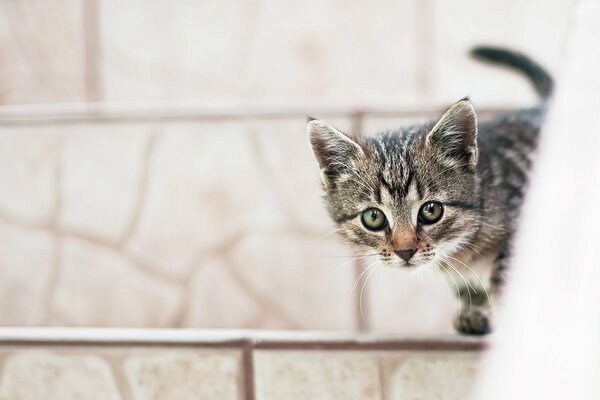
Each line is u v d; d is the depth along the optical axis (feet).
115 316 3.18
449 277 2.51
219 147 3.17
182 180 3.18
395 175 2.39
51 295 3.17
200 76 3.49
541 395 1.99
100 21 3.46
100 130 3.16
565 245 2.06
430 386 2.35
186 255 3.19
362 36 3.48
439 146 2.39
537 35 3.42
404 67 3.48
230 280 3.19
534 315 2.06
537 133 2.54
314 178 3.16
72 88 3.47
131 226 3.19
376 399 2.37
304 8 3.47
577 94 2.14
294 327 3.15
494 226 2.43
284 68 3.49
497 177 2.47
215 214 3.19
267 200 3.18
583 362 1.96
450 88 3.48
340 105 3.15
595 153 2.08
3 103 3.46
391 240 2.39
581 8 2.20
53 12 3.44
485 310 2.47
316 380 2.38
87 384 2.43
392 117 3.11
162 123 3.16
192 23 3.47
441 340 2.34
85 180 3.17
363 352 2.36
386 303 3.09
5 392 2.45
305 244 3.17
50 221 3.17
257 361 2.39
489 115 3.04
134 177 3.18
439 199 2.39
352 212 2.44
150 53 3.47
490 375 2.21
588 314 1.98
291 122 3.15
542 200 2.15
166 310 3.18
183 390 2.41
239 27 3.48
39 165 3.16
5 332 2.44
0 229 3.17
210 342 2.39
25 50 3.45
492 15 3.44
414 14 3.46
